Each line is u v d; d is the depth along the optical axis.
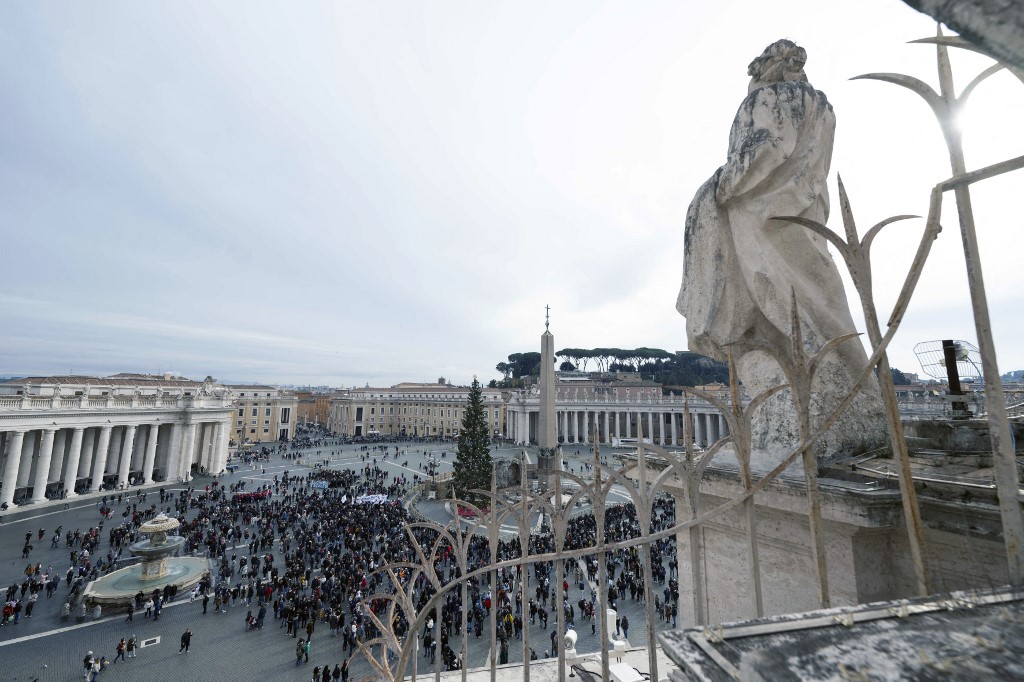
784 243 5.47
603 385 97.06
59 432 50.66
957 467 4.20
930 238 2.21
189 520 37.19
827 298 5.32
